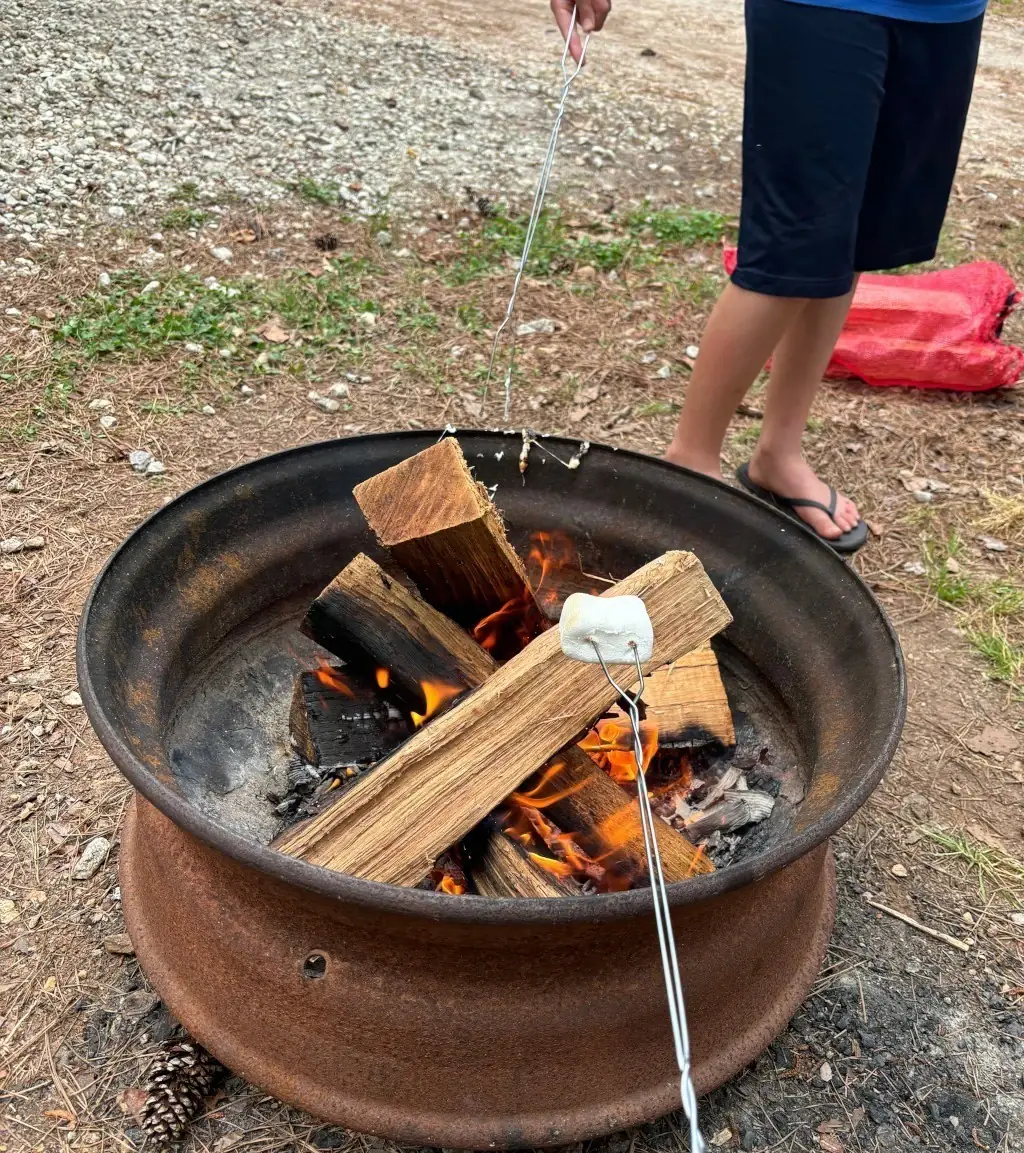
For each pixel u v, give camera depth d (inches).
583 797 52.4
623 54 254.2
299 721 61.2
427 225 155.3
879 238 88.7
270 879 41.1
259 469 64.3
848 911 66.7
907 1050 58.4
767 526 65.4
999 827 74.2
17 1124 51.8
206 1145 51.6
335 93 194.5
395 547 58.4
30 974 58.5
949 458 118.0
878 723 51.9
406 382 122.2
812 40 75.0
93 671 48.2
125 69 180.9
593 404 122.3
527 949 42.7
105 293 127.0
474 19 259.1
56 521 94.6
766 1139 53.5
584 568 71.6
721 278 151.8
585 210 167.5
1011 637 92.7
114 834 66.6
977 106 241.3
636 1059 48.0
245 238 142.9
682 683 63.3
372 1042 45.8
